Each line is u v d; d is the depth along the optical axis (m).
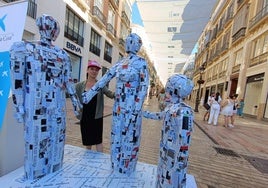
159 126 7.70
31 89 1.97
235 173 3.74
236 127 9.44
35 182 2.11
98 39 18.39
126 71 2.30
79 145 4.32
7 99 2.29
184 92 1.89
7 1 8.46
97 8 16.53
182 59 44.47
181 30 24.69
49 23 2.04
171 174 1.86
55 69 2.12
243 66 16.47
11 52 1.90
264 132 8.68
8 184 2.04
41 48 2.01
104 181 2.28
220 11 26.66
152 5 20.09
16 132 2.45
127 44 2.41
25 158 2.13
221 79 23.44
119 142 2.42
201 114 14.46
